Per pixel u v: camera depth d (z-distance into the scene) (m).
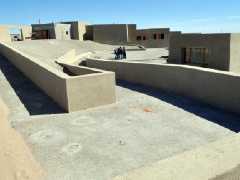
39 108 10.86
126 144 7.68
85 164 6.64
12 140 7.29
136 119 9.63
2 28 34.16
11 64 19.09
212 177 2.27
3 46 21.81
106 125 9.12
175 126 8.92
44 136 8.23
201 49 23.52
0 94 12.53
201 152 2.67
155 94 13.03
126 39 52.88
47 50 29.59
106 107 11.06
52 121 9.48
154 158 6.86
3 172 5.33
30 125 9.09
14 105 11.16
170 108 10.79
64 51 31.80
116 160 6.80
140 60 30.45
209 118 9.56
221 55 21.69
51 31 48.41
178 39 25.30
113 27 52.69
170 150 7.27
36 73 13.90
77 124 9.23
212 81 10.77
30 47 28.77
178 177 2.24
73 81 10.29
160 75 13.75
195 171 2.34
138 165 6.54
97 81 10.92
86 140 7.98
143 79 15.12
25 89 13.58
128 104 11.46
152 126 8.96
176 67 12.62
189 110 10.48
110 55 36.16
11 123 9.19
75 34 52.19
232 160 2.51
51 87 11.81
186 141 7.79
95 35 53.09
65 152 7.24
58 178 6.04
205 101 11.27
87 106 10.82
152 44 52.41
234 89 9.83
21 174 5.56
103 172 6.27
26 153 6.77
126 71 16.53
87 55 32.66
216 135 8.16
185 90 12.29
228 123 9.06
